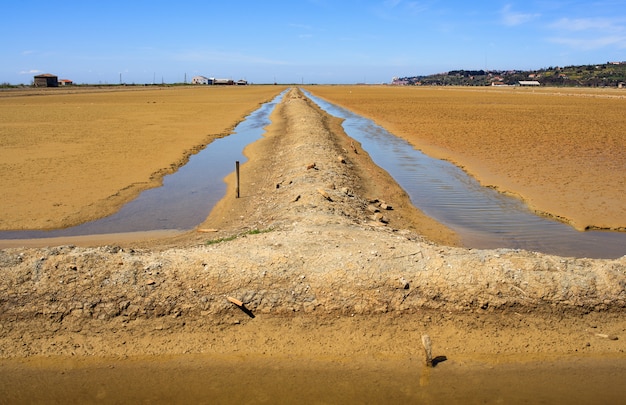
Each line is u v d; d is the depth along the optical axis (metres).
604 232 12.30
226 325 7.30
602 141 27.44
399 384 6.34
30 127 33.59
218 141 28.86
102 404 6.02
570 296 7.60
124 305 7.41
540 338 7.20
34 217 13.18
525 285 7.70
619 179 17.72
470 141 27.83
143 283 7.62
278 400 6.04
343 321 7.36
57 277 7.68
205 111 50.78
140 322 7.32
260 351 6.98
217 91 114.88
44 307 7.39
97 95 85.81
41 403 6.06
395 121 40.84
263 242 8.80
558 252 10.94
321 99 81.81
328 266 7.88
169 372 6.59
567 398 6.11
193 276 7.75
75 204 14.50
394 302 7.52
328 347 7.04
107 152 23.52
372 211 13.09
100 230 12.33
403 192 16.14
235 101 70.62
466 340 7.16
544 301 7.56
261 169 19.80
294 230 9.48
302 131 27.22
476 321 7.39
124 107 55.00
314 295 7.54
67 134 29.94
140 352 6.96
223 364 6.74
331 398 6.08
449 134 31.25
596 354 6.96
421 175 19.11
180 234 11.90
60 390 6.27
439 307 7.51
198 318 7.36
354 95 97.06
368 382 6.38
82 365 6.74
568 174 18.67
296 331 7.24
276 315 7.41
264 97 85.50
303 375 6.52
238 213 13.70
